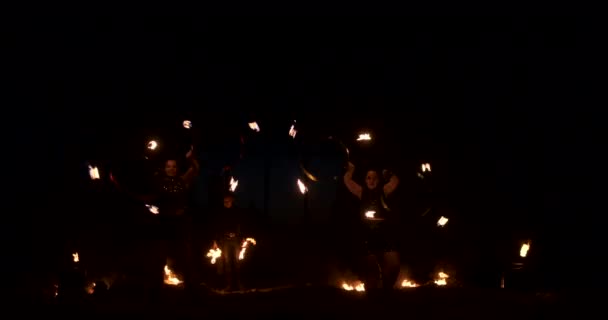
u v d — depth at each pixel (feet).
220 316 22.29
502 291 28.53
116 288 28.86
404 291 28.14
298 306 24.54
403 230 37.35
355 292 28.76
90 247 34.45
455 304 24.73
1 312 22.84
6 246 33.96
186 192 27.71
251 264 42.68
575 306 24.12
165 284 30.58
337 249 41.63
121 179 36.94
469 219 37.35
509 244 35.81
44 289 29.81
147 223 27.17
